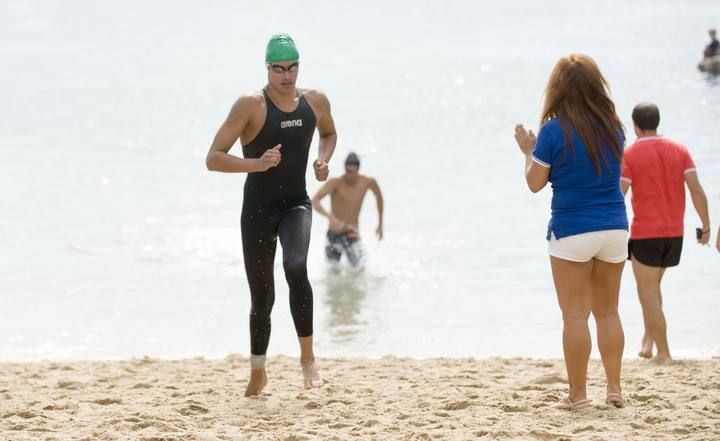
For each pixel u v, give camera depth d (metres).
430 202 63.06
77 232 56.28
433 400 23.44
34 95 145.62
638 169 28.50
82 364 30.52
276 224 24.12
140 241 53.97
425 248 50.97
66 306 41.19
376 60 193.12
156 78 168.75
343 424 21.22
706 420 20.50
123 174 77.88
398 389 25.41
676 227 28.55
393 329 37.34
